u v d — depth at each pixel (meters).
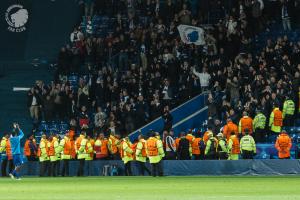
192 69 133.25
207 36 140.38
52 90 137.50
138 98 129.50
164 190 67.69
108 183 85.31
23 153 123.44
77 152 114.56
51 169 115.88
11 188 74.88
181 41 143.25
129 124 127.69
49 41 162.62
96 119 129.12
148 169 114.81
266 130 123.00
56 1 165.38
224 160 110.88
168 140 117.06
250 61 131.25
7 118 145.50
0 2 165.25
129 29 149.38
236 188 70.56
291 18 148.75
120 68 141.75
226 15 143.88
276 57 131.12
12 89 152.50
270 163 109.56
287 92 124.06
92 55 144.62
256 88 125.00
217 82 129.38
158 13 149.75
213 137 113.69
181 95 132.12
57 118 138.38
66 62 144.25
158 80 133.38
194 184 80.06
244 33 141.12
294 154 120.38
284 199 52.91
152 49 139.62
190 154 115.69
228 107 124.75
